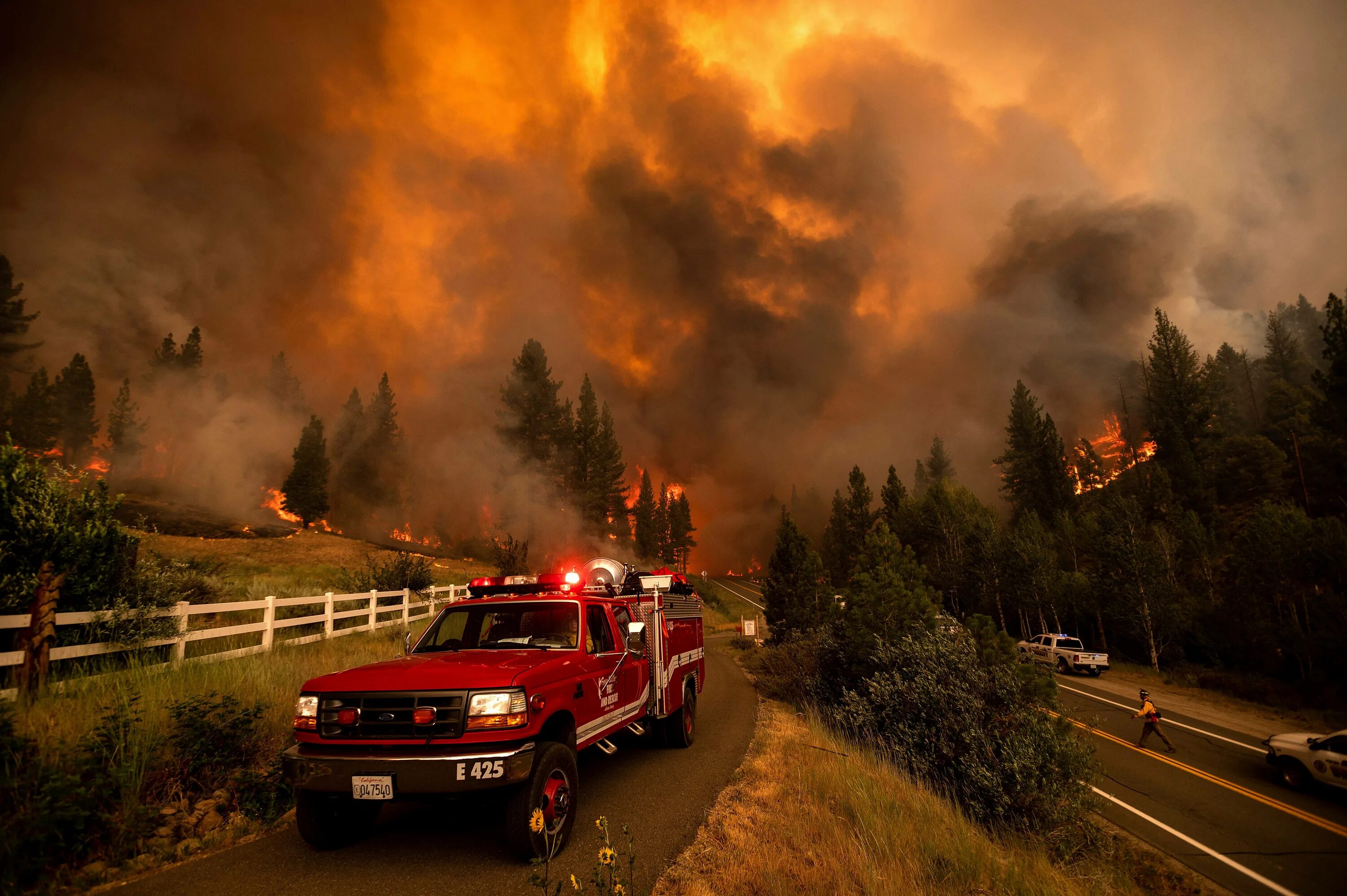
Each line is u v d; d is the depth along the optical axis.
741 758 8.90
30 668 6.79
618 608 7.46
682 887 4.46
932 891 5.20
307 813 4.75
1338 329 29.02
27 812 4.04
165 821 5.01
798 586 30.52
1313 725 20.08
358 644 13.23
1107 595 35.41
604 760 8.62
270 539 46.69
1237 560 31.02
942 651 11.38
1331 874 9.84
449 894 4.14
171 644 9.37
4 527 8.32
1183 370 79.69
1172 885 9.37
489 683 4.64
